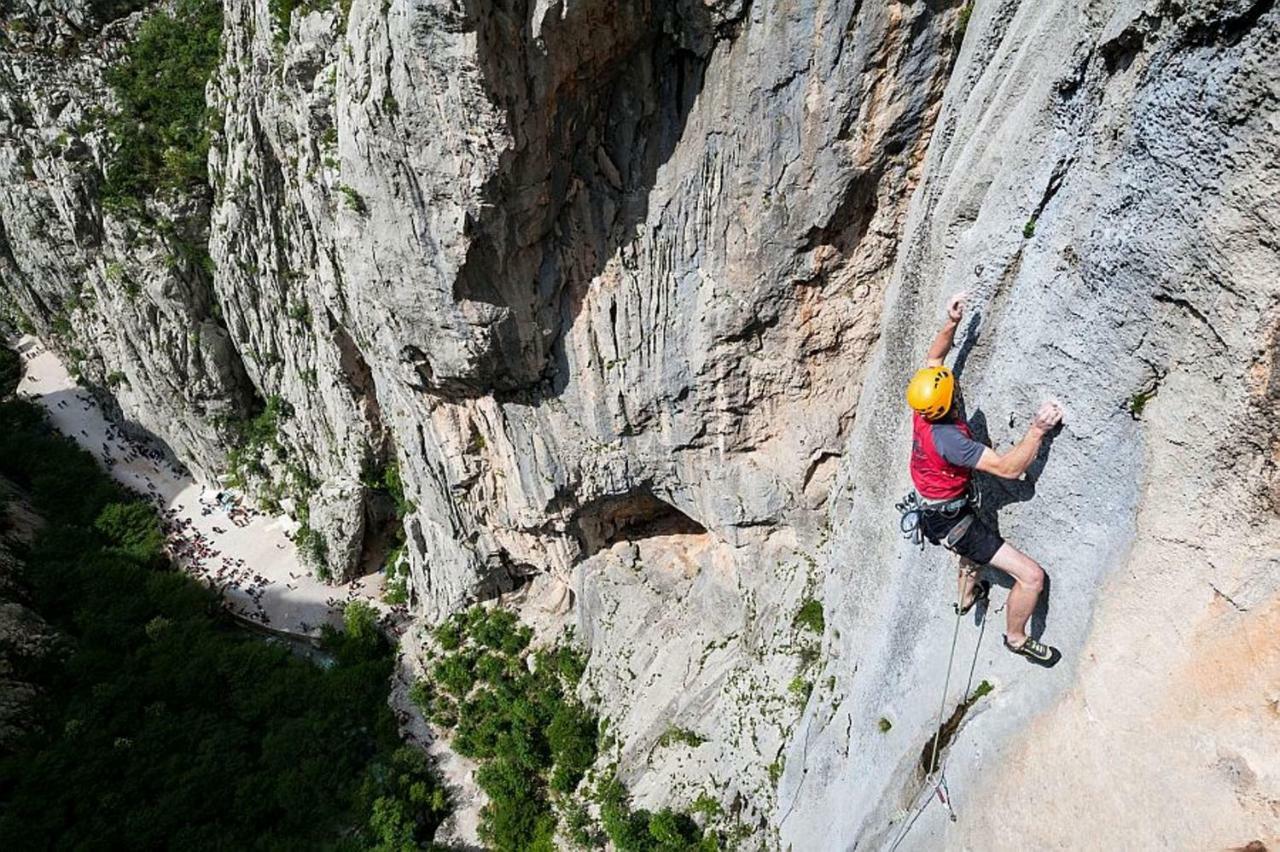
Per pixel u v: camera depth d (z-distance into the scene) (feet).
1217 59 19.58
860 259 55.06
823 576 65.41
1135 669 23.81
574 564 89.35
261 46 79.30
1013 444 29.07
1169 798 21.80
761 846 61.52
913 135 48.03
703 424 66.85
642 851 71.56
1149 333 22.68
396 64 51.11
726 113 51.16
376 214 61.36
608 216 60.13
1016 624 27.96
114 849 86.43
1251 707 20.54
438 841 87.25
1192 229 20.80
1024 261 28.17
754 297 57.88
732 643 76.02
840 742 47.42
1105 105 24.23
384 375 83.51
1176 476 22.44
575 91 52.60
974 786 29.81
